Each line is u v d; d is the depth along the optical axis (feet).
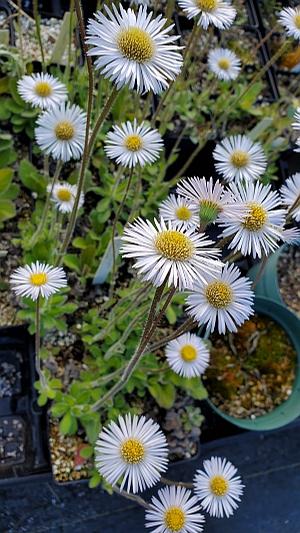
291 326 1.19
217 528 1.10
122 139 0.86
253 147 0.95
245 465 1.16
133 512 1.06
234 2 1.47
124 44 0.58
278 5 1.55
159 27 0.62
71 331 1.07
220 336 1.17
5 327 1.02
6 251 1.06
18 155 1.16
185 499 0.79
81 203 0.97
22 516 1.02
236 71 1.20
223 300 0.61
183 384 1.02
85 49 0.58
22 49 1.16
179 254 0.51
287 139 1.28
